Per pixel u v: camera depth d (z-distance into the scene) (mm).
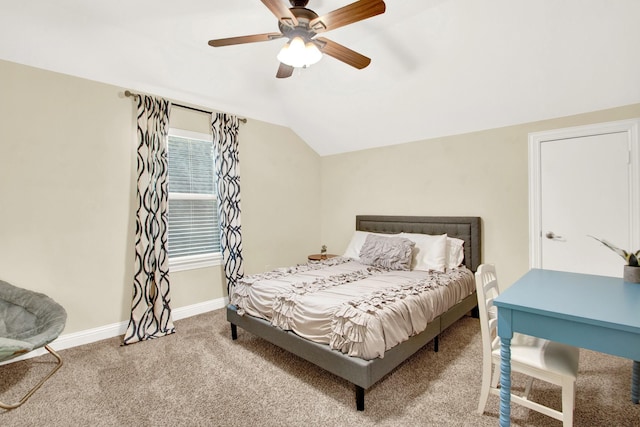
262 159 4102
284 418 1720
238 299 2693
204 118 3520
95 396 1938
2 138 2354
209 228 3629
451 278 2805
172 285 3262
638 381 1789
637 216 2480
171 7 2295
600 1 1984
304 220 4680
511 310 1391
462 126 3350
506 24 2279
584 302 1382
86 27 2445
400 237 3406
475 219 3262
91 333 2734
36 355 2455
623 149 2531
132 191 2979
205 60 3068
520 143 3047
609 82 2416
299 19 1828
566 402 1409
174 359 2410
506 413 1452
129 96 2949
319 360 1964
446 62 2715
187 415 1755
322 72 3287
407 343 2037
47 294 2537
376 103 3459
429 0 2225
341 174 4664
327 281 2609
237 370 2238
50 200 2551
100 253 2795
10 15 2211
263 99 3836
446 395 1913
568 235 2805
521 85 2691
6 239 2367
